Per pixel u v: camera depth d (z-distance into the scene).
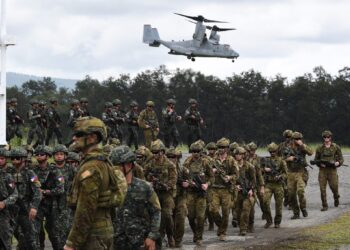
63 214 18.34
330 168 30.19
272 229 25.30
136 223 12.11
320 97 115.62
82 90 126.38
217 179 22.62
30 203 17.64
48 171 18.28
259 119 115.56
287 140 28.25
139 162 21.14
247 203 23.73
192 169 21.48
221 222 22.66
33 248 17.86
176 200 21.06
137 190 12.11
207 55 66.88
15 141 36.53
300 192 27.59
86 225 9.97
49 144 38.72
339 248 20.80
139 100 122.50
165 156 20.66
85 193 9.98
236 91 118.31
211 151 24.08
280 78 118.00
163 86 124.06
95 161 10.16
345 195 34.84
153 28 69.00
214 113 117.06
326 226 25.33
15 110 35.72
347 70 117.69
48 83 144.25
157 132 35.97
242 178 23.72
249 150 25.77
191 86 119.75
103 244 10.20
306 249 20.72
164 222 20.55
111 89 123.56
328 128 115.00
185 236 23.73
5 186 16.53
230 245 21.61
